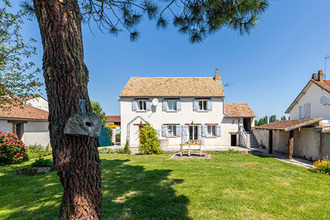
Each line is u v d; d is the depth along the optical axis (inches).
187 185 231.1
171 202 181.0
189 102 649.6
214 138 640.4
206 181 247.6
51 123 76.1
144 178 264.4
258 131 622.8
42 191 214.4
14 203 180.7
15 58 260.1
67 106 74.8
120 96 650.2
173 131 658.8
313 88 516.4
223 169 315.6
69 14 77.6
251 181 247.8
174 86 695.1
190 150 455.8
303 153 423.2
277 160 398.9
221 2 126.0
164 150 541.3
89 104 84.7
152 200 185.8
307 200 186.5
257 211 163.9
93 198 81.1
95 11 142.6
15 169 324.8
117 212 160.9
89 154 79.7
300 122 402.3
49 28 74.2
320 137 370.3
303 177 267.4
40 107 633.6
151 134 510.0
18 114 468.8
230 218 151.5
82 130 72.1
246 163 367.2
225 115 635.5
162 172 296.8
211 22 143.3
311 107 524.1
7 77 256.2
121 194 202.1
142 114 656.4
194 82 714.2
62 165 73.7
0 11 239.8
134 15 152.7
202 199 188.1
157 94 652.1
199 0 133.0
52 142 75.9
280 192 208.2
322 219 150.6
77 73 78.6
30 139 518.0
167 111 650.8
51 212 161.5
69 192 76.5
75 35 79.3
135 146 647.1
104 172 301.0
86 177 78.4
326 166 294.4
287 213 159.8
